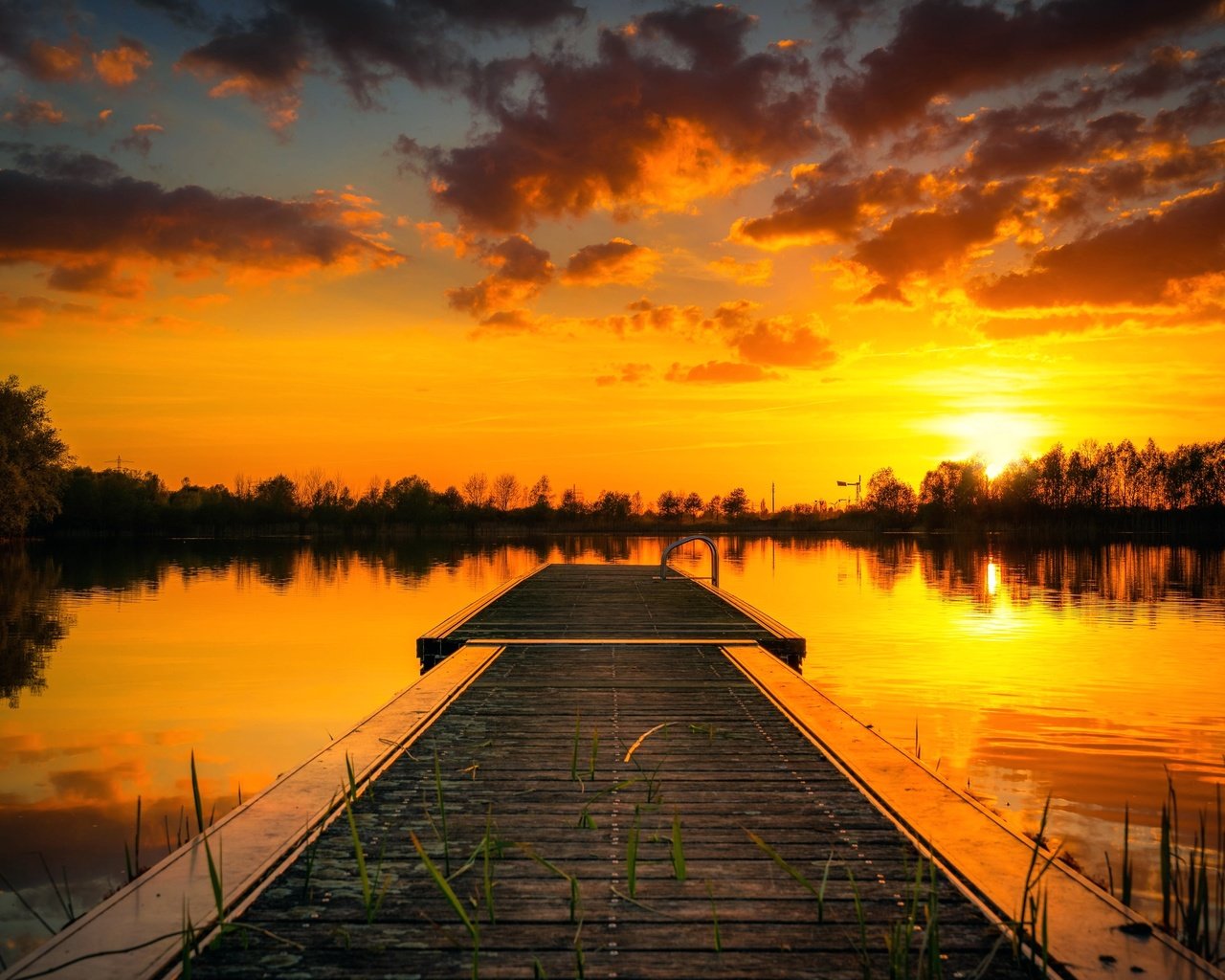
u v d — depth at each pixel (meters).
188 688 10.86
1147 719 8.86
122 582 25.09
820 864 3.69
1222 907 4.46
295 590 23.06
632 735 6.01
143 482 64.62
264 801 4.38
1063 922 3.06
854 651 12.90
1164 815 3.62
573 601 14.54
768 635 10.80
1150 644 13.44
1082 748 7.80
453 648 10.33
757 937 3.04
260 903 3.27
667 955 2.91
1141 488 65.06
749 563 33.09
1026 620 16.28
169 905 3.17
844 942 3.02
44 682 11.22
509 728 6.21
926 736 8.23
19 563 33.31
